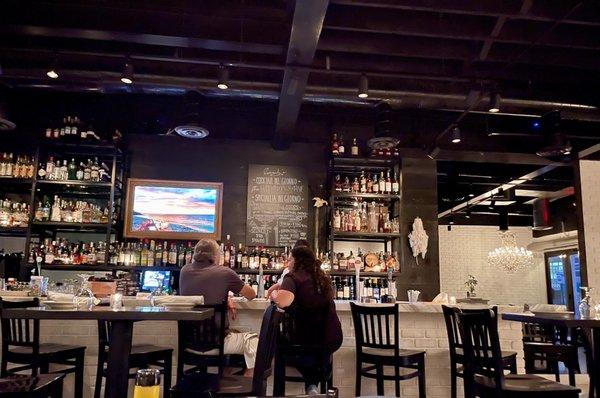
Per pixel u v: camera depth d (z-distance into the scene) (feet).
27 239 18.39
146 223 19.63
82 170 19.34
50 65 15.65
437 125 22.41
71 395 12.91
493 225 41.57
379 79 17.13
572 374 13.65
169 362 11.49
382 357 11.64
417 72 16.93
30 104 20.47
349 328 13.48
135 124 20.93
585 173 24.20
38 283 13.47
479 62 17.28
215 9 13.48
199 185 20.31
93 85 17.22
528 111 18.22
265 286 19.45
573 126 22.31
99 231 20.20
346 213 20.76
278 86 16.81
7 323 10.85
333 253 19.81
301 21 12.26
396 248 20.95
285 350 10.58
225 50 14.98
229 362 10.96
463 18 14.29
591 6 12.94
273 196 20.76
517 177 27.94
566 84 18.54
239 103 21.29
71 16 13.96
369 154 20.54
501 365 8.60
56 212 18.85
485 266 43.65
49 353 10.82
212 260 11.46
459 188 31.96
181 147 20.90
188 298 9.18
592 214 23.90
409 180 21.50
